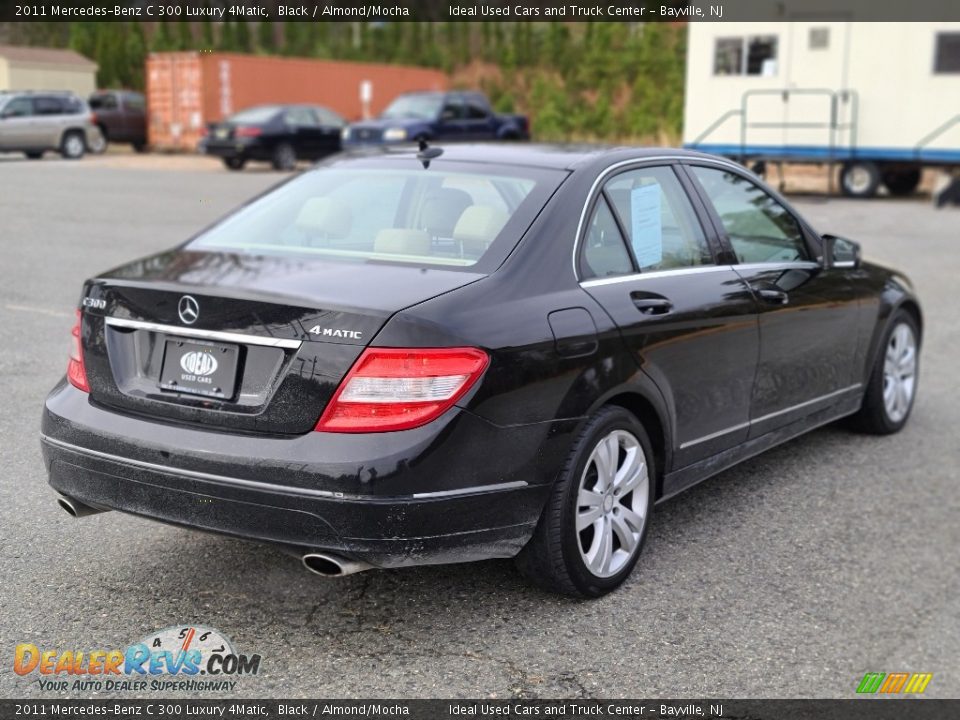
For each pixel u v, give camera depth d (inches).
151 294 138.6
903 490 205.8
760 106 815.1
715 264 181.0
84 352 145.5
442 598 151.2
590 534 152.9
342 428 126.5
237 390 132.3
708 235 181.9
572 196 157.9
